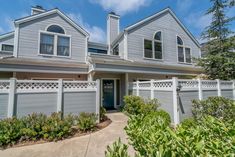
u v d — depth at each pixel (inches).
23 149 175.3
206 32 474.6
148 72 438.0
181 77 540.4
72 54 442.6
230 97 362.3
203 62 473.4
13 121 199.3
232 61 414.6
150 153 60.7
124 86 471.5
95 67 361.4
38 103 240.4
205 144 61.4
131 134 86.0
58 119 222.4
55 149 175.5
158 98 319.3
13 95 224.2
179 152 56.4
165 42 542.0
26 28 394.9
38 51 401.4
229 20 441.7
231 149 58.1
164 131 75.4
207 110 249.3
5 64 323.6
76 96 268.5
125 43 481.4
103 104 458.6
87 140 202.8
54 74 410.3
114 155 64.0
